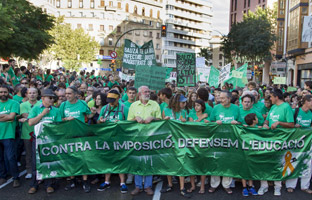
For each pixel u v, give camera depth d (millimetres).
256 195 5832
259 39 38500
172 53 90625
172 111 6402
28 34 17062
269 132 5848
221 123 5863
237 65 60375
